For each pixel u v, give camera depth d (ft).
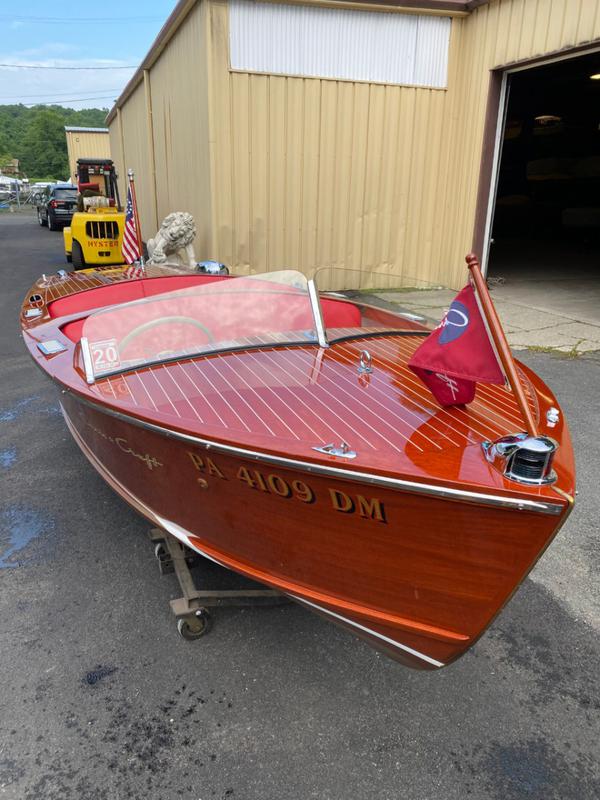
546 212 51.44
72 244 38.52
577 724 7.14
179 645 8.36
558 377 17.81
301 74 26.96
